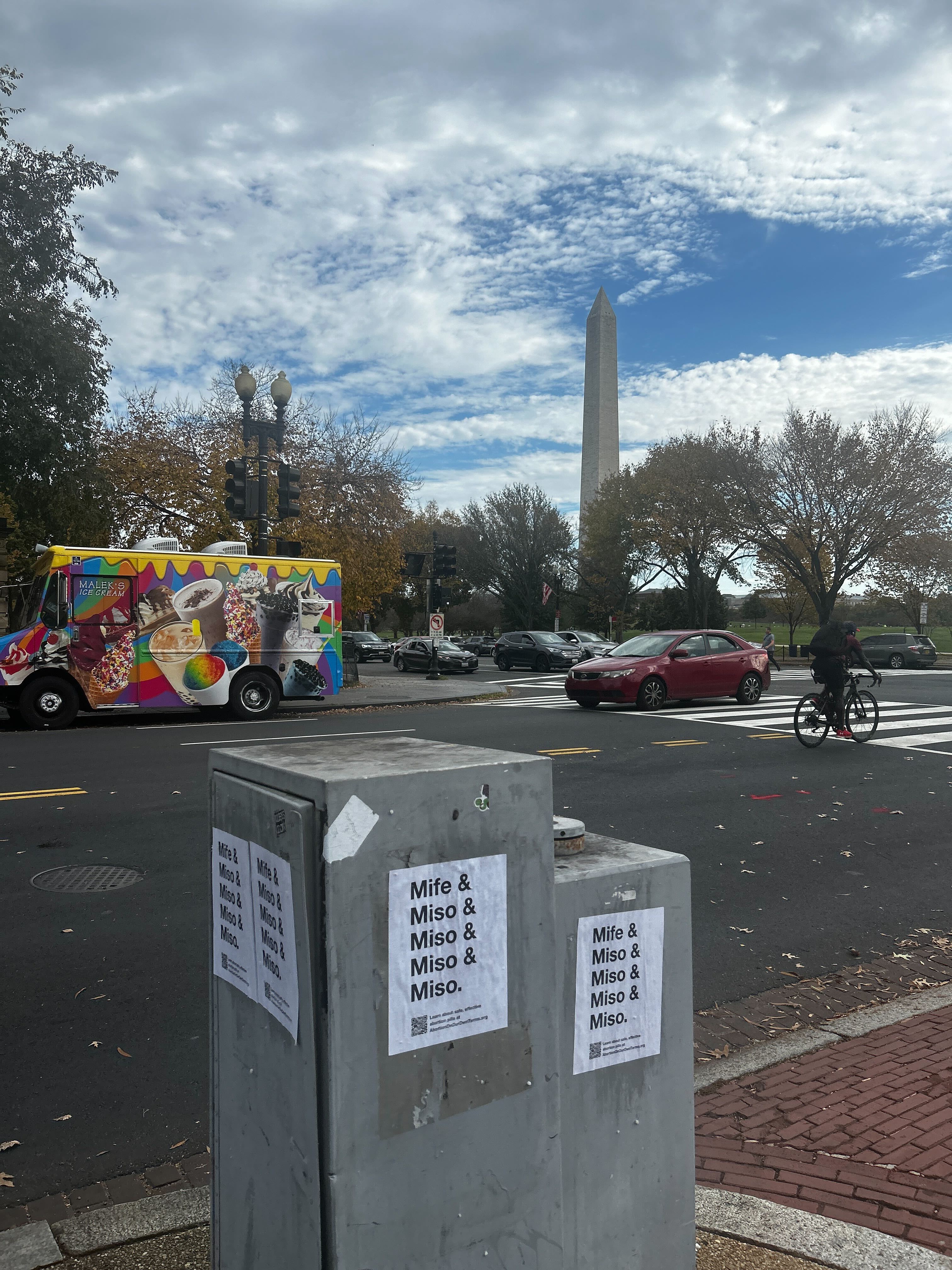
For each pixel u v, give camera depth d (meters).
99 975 4.66
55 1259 2.46
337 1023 1.47
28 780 9.52
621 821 8.02
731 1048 3.96
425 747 1.88
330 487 27.55
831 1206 2.71
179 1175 3.05
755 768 10.72
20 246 23.16
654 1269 1.97
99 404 24.08
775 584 46.09
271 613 16.19
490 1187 1.64
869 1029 4.07
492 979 1.65
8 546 23.80
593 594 62.28
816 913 5.80
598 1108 1.88
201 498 24.73
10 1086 3.61
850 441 38.22
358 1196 1.49
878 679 12.76
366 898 1.50
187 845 7.02
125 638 14.98
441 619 28.97
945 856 7.11
